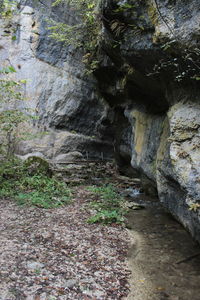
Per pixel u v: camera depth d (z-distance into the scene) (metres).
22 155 13.33
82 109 17.00
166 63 4.69
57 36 13.00
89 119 17.56
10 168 9.29
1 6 9.84
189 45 3.94
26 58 15.34
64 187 9.05
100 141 17.62
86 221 6.26
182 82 4.89
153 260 4.71
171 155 4.43
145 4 4.51
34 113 14.48
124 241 5.45
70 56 17.06
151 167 7.76
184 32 3.94
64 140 15.25
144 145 8.34
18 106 14.03
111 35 5.69
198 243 4.80
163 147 6.12
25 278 3.63
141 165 8.52
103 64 12.60
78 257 4.49
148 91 7.09
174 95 5.41
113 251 4.92
